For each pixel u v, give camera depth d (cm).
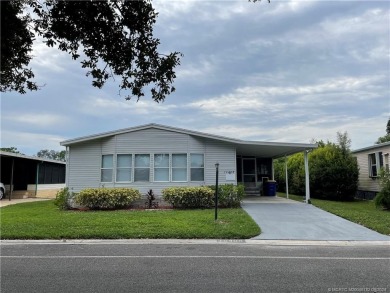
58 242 841
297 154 2453
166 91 521
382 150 1962
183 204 1498
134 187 1623
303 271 564
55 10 431
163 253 710
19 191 2328
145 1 457
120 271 568
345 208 1467
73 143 1656
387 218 1166
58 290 472
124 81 511
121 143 1652
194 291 465
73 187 1644
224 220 1095
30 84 486
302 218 1175
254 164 2262
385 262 629
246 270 571
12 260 653
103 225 1005
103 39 463
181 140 1650
